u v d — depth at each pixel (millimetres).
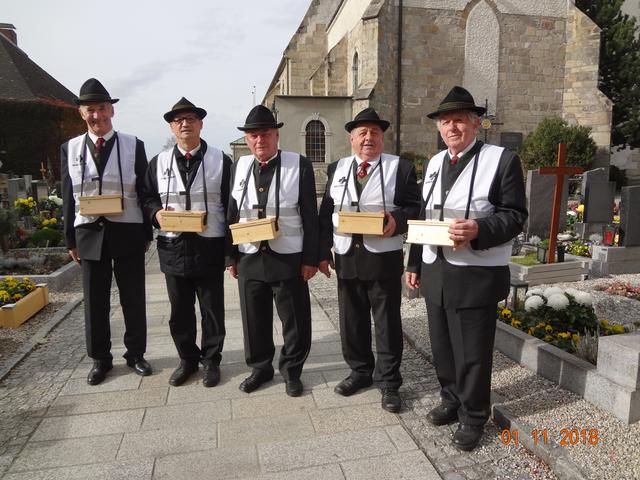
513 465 2918
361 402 3752
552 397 3572
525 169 19641
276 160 3760
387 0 18844
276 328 5574
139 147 4176
